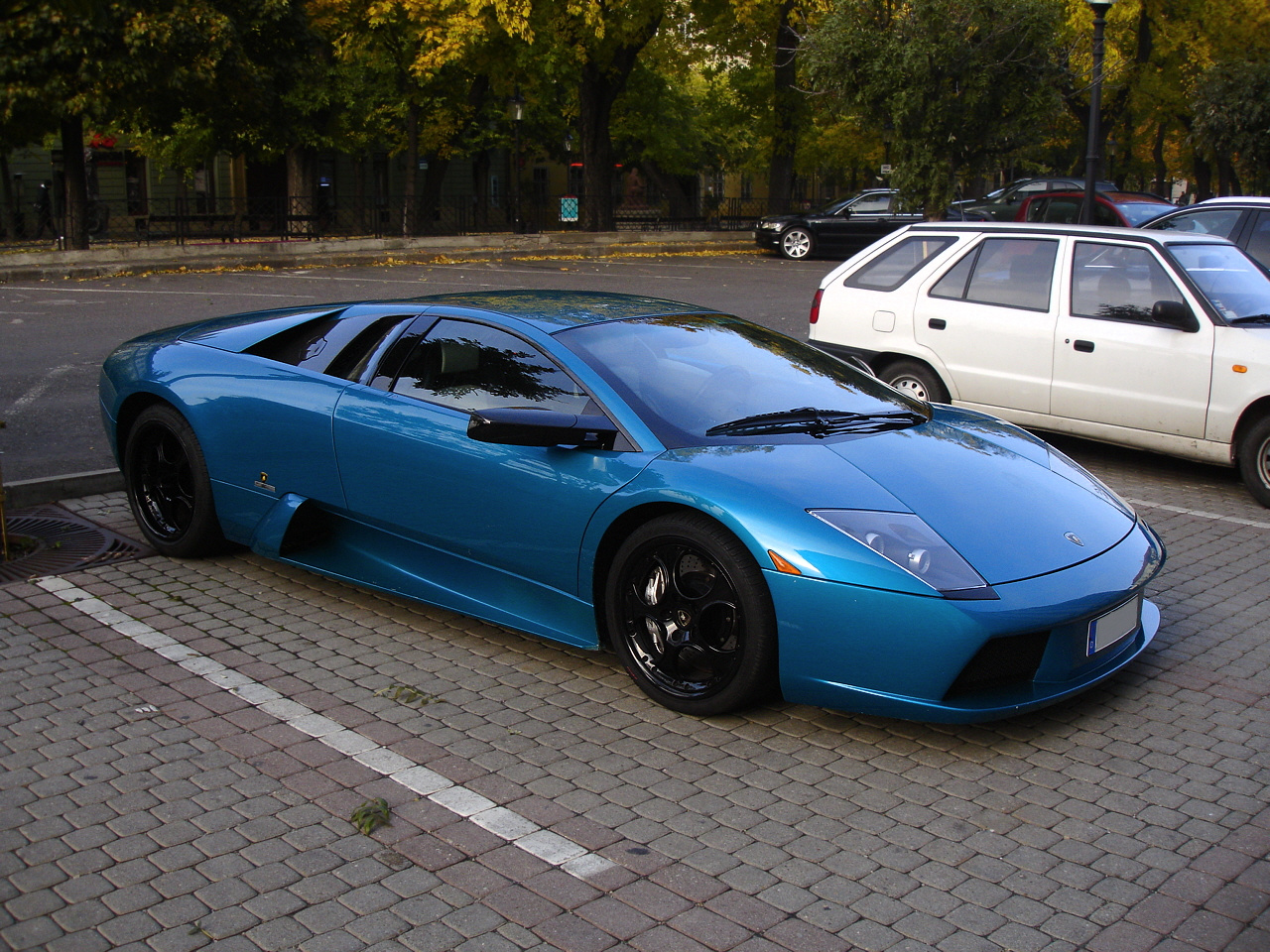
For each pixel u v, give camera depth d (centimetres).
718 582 356
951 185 1823
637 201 4378
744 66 3256
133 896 271
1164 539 591
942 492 369
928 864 289
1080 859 293
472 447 409
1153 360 679
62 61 1980
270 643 431
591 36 2602
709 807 316
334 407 451
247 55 2267
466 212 2734
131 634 437
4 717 366
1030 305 732
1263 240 1087
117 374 530
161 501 526
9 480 628
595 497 377
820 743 356
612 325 432
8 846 292
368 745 350
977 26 1698
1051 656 346
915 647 329
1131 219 1861
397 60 2633
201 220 2323
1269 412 654
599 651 400
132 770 332
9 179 3183
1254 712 385
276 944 253
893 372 786
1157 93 3278
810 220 2456
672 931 259
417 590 440
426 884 277
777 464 367
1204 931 262
